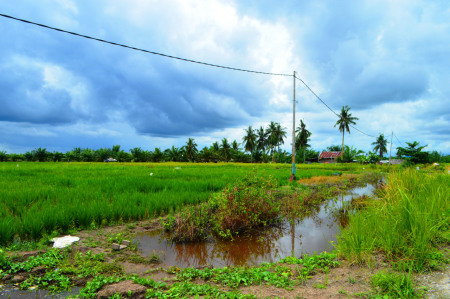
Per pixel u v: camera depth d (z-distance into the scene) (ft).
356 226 17.67
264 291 13.25
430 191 26.66
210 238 26.02
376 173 104.06
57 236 23.47
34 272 16.25
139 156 255.29
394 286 12.34
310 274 15.48
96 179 53.31
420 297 11.64
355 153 240.32
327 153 259.39
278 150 260.42
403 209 18.10
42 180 51.70
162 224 27.12
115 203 31.30
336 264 16.35
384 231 17.52
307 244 24.68
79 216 26.53
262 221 30.27
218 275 15.79
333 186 60.44
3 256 17.20
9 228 21.50
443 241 18.16
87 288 14.01
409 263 14.83
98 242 22.50
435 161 183.21
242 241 25.58
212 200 32.37
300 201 40.73
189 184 47.06
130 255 20.51
